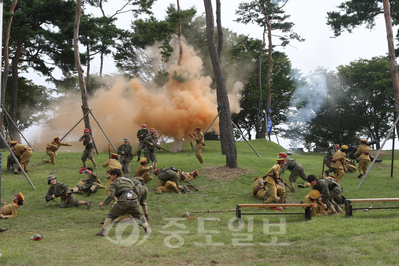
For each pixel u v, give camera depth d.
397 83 21.86
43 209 10.93
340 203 10.70
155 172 14.37
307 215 9.13
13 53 35.84
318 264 5.50
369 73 46.06
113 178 7.85
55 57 35.41
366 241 6.48
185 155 23.00
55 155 18.62
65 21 31.67
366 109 47.94
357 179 15.10
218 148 30.31
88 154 16.06
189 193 13.15
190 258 5.89
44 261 5.77
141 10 34.66
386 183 14.22
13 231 8.55
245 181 14.63
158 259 5.88
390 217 9.05
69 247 6.62
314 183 9.66
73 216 10.18
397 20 32.72
